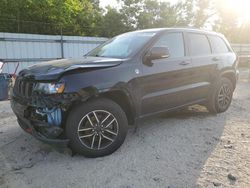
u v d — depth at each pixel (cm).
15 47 1152
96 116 353
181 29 478
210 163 348
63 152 378
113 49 444
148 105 405
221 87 548
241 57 1574
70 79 327
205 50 513
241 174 321
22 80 365
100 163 347
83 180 310
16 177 317
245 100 724
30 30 1855
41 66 376
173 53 447
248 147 398
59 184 303
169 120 518
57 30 1953
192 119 527
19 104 358
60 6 1908
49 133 329
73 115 336
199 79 491
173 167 338
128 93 372
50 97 323
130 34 475
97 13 2272
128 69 374
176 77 441
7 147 396
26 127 360
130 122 402
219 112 566
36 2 1808
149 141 416
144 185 299
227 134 450
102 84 344
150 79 399
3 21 1759
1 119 532
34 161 355
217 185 298
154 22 2250
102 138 364
